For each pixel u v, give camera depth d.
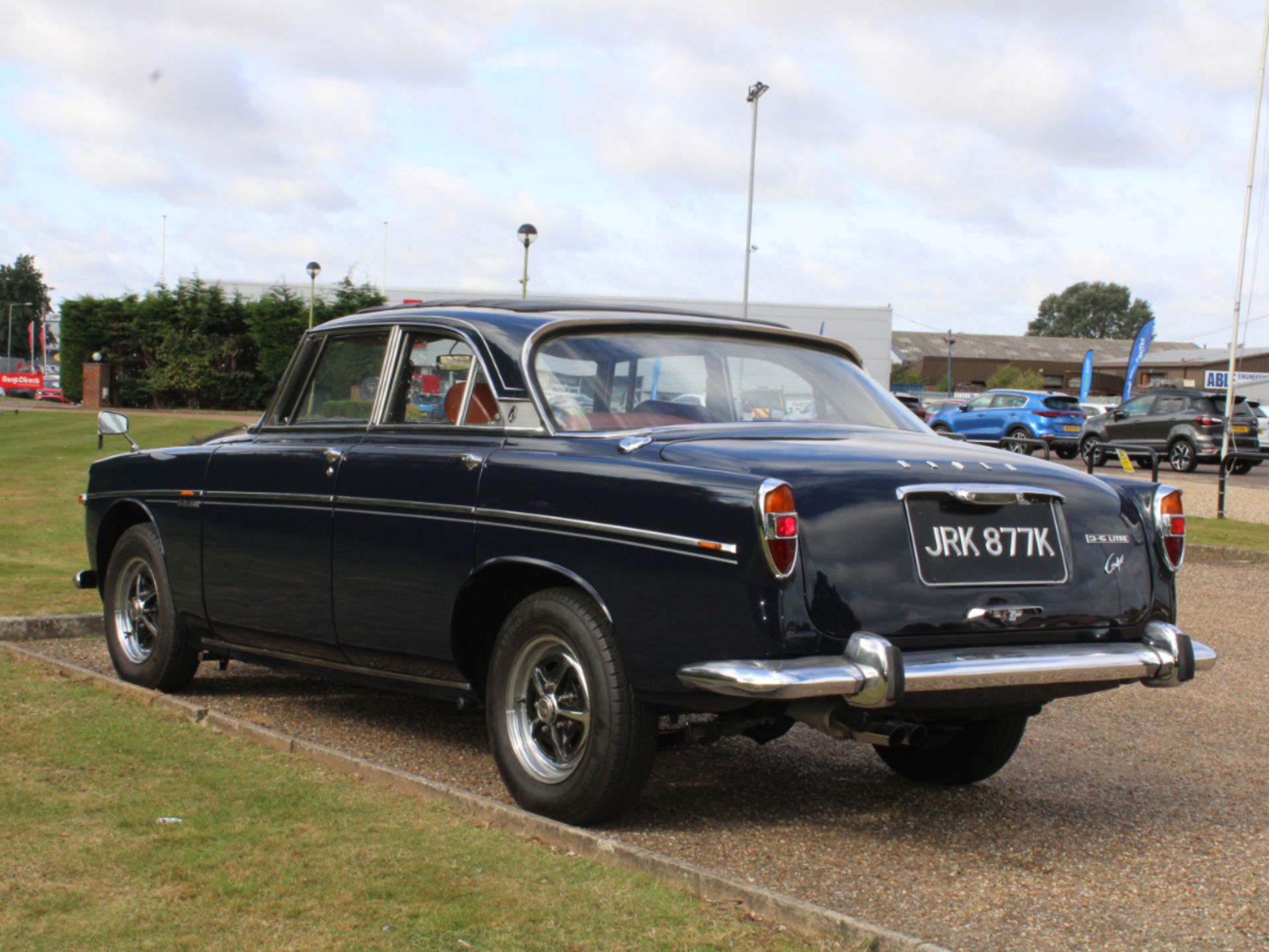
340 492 4.77
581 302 4.99
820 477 3.71
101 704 5.27
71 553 10.18
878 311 50.62
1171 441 26.72
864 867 3.80
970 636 3.73
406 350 4.91
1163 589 4.17
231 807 3.99
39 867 3.46
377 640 4.67
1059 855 3.97
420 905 3.27
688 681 3.58
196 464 5.52
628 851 3.58
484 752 4.99
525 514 4.09
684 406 4.47
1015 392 31.47
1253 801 4.62
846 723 3.75
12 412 37.41
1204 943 3.27
